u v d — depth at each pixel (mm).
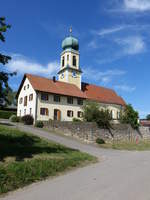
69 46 50438
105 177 9625
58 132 29484
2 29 10836
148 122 58844
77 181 8891
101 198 6688
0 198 6828
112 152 20109
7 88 11508
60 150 15555
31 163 10367
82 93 44969
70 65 48750
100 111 29156
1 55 11242
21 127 29344
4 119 41156
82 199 6609
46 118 37562
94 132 27078
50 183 8594
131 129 33125
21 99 42562
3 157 10914
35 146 15281
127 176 9828
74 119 38188
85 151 18672
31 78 40188
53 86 41406
